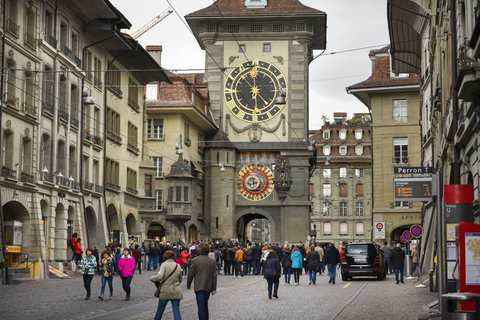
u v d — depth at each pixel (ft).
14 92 117.29
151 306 72.49
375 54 242.37
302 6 249.96
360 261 121.19
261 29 250.98
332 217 373.20
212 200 246.68
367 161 370.94
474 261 48.65
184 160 228.63
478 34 48.98
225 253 144.15
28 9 123.95
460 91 55.11
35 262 118.42
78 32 148.87
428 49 132.16
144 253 158.71
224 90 252.21
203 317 50.67
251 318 59.93
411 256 147.23
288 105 249.75
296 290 95.40
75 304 74.23
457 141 75.56
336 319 58.65
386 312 64.44
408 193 85.87
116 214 172.14
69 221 142.51
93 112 156.87
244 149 249.75
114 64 172.55
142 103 199.52
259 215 272.31
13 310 67.21
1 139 110.73
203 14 246.68
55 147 133.69
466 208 59.21
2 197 111.34
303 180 247.70
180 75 249.14
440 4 98.48
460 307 38.96
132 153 187.73
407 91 205.77
